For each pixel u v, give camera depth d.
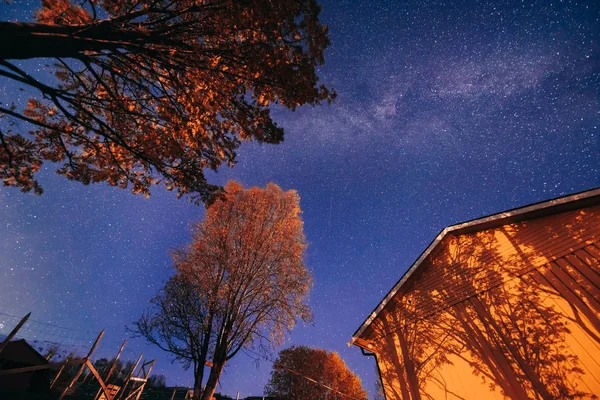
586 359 5.62
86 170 4.30
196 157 4.21
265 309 10.95
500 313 7.24
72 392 14.83
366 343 10.22
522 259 7.34
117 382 19.06
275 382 24.88
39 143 4.05
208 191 4.33
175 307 10.23
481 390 6.95
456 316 8.18
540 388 6.04
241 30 3.29
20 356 14.66
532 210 7.33
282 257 11.94
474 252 8.52
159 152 3.96
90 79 4.17
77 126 4.22
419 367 8.53
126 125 4.30
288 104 3.96
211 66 3.37
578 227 6.60
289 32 3.40
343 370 26.58
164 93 3.68
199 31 3.39
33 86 2.47
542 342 6.32
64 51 2.60
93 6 2.77
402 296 10.05
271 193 13.43
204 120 3.79
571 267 6.40
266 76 3.58
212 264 11.16
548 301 6.52
